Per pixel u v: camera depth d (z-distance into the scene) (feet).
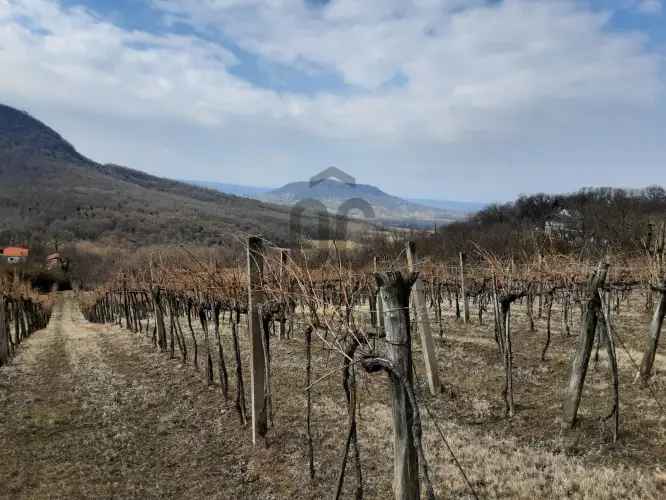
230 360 45.93
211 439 26.05
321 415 28.30
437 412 28.45
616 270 56.34
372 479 20.04
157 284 56.65
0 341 51.16
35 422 29.68
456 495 18.26
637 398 28.07
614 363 22.70
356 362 14.74
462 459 21.42
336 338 16.24
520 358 40.34
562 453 21.44
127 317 88.58
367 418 27.25
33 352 60.70
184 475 22.08
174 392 35.58
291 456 22.98
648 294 60.54
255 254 25.02
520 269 49.37
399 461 13.87
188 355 50.11
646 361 30.50
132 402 33.53
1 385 39.88
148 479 21.79
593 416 25.71
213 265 34.40
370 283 30.63
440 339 49.32
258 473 21.68
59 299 223.51
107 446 25.68
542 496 17.84
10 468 23.16
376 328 16.60
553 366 37.19
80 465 23.40
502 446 22.85
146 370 44.27
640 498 17.01
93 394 36.17
